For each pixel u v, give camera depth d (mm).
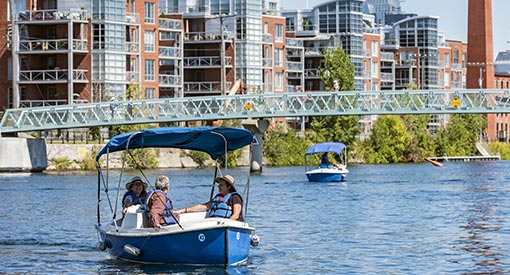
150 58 141000
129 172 112500
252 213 61312
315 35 183250
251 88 157375
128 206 39844
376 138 168500
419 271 38656
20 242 46594
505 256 42188
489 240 47312
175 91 147750
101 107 114562
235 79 155750
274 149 143625
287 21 194375
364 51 190500
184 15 155250
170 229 37625
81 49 131375
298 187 87875
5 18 134625
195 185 87188
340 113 123375
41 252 43219
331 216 59250
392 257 41969
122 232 38906
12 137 110062
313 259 41312
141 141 40344
